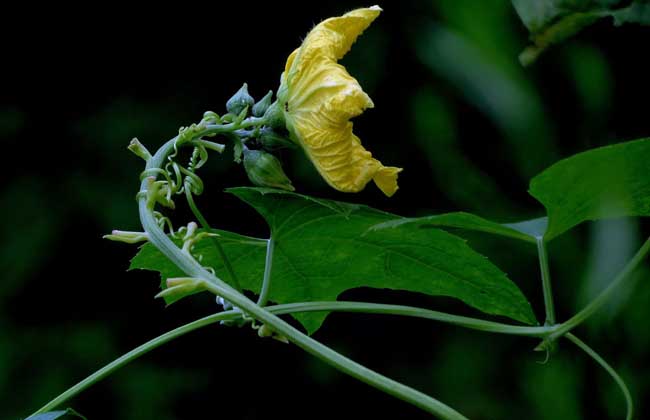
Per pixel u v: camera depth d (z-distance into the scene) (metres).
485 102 1.22
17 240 1.48
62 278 1.49
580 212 0.89
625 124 1.17
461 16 1.22
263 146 0.90
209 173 1.49
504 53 1.21
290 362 1.49
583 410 1.20
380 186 0.90
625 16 0.82
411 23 1.40
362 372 0.83
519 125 1.20
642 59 1.14
